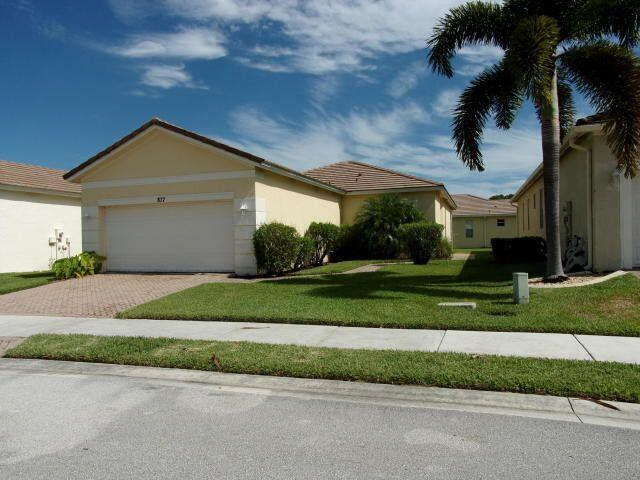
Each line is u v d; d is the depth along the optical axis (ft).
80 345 23.34
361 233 71.92
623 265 40.91
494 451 12.23
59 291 42.22
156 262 53.11
